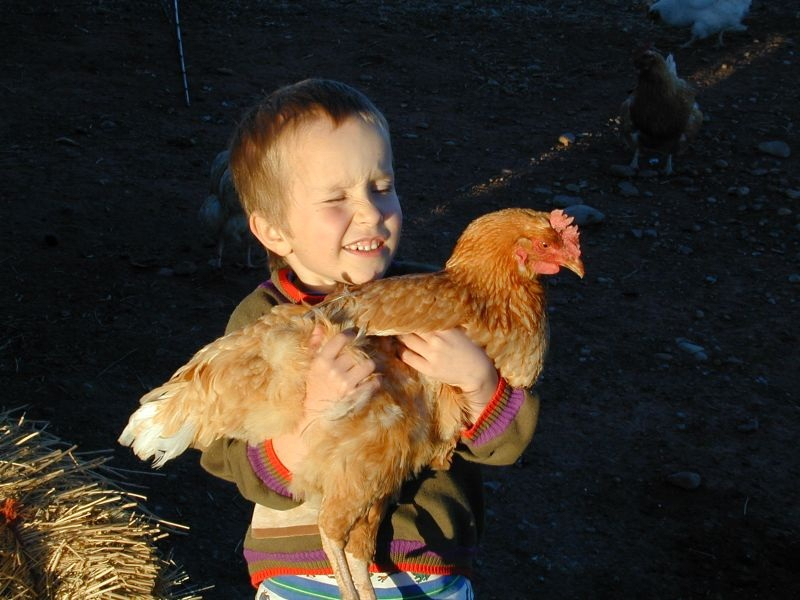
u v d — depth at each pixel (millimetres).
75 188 8102
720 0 11633
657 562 4723
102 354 6027
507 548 4785
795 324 6801
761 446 5566
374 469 2094
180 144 9031
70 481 2752
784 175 8906
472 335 2250
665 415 5828
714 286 7270
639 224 8109
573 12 13289
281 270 2465
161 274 6980
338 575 2135
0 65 10406
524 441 2271
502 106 10359
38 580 2492
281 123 2232
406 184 8594
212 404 2189
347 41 11828
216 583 4410
